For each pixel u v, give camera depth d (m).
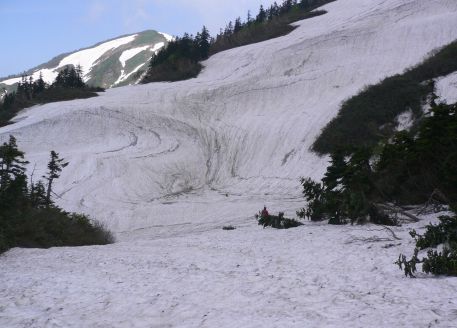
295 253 10.82
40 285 7.77
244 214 28.36
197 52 80.44
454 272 7.28
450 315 5.14
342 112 43.56
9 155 23.55
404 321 4.99
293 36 74.38
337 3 92.31
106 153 44.09
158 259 10.61
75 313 6.05
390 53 56.12
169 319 5.61
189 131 50.31
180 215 30.08
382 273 7.86
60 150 47.28
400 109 39.41
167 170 41.62
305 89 54.38
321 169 36.94
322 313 5.48
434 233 9.93
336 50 62.12
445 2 66.06
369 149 20.38
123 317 5.79
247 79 61.12
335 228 15.49
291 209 27.86
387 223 15.36
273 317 5.41
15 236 14.88
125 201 34.81
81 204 33.41
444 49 48.47
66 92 73.25
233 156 44.72
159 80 73.88
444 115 17.81
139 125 51.69
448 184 16.86
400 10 68.12
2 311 6.29
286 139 44.34
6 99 82.31
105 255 11.68
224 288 7.09
